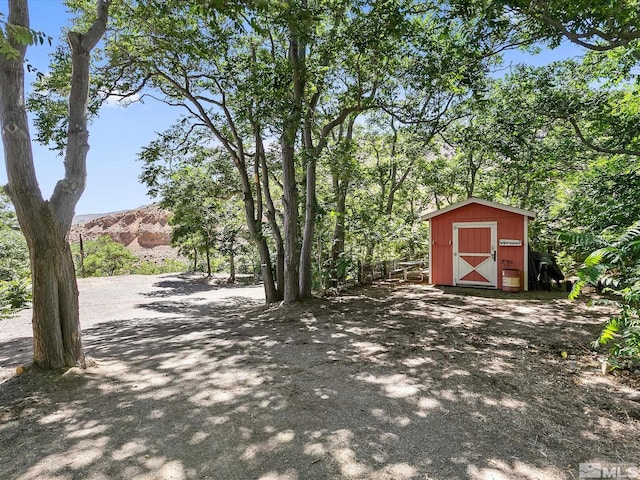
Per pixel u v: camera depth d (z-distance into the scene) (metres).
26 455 2.61
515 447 2.61
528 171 13.75
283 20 6.31
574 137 11.78
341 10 7.38
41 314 4.26
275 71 7.85
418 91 9.64
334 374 4.19
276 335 6.20
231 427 2.98
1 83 3.91
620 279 4.02
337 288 11.26
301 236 11.51
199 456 2.57
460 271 11.27
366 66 8.70
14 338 7.65
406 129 13.01
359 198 15.49
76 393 3.77
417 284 12.11
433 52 8.24
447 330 6.02
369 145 16.27
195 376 4.25
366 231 12.77
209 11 5.59
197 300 14.42
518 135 10.01
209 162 12.90
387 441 2.72
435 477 2.29
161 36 7.61
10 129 3.95
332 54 8.15
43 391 3.77
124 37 8.21
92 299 14.87
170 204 14.68
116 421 3.12
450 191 18.98
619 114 10.08
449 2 6.95
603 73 10.41
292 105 7.64
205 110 10.18
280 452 2.60
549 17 6.40
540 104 9.94
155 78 10.02
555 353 4.68
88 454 2.61
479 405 3.28
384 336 5.79
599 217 7.83
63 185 4.33
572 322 6.30
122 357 5.25
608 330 3.74
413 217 16.75
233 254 21.50
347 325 6.70
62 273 4.38
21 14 3.94
